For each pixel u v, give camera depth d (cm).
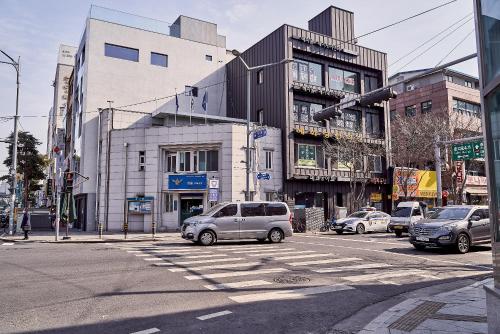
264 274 1014
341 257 1331
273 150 2886
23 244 1861
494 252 519
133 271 1033
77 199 3319
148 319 627
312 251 1482
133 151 2775
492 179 532
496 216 520
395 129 3575
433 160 3303
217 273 1018
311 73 3169
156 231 2672
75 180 3316
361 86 3428
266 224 1816
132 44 3278
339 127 3281
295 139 2983
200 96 3541
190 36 3641
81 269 1055
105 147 2825
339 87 3328
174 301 738
